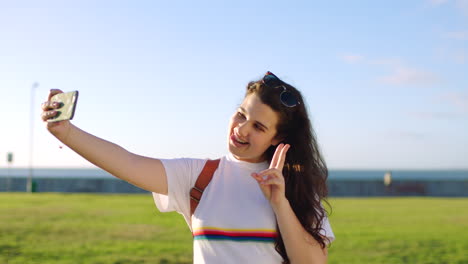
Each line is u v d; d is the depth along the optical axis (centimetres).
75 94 197
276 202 216
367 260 862
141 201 2134
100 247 948
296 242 221
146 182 229
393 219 1497
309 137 249
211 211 231
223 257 225
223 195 234
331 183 3303
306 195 243
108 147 220
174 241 1039
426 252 940
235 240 226
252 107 231
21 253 871
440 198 2764
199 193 237
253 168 242
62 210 1644
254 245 226
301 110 243
